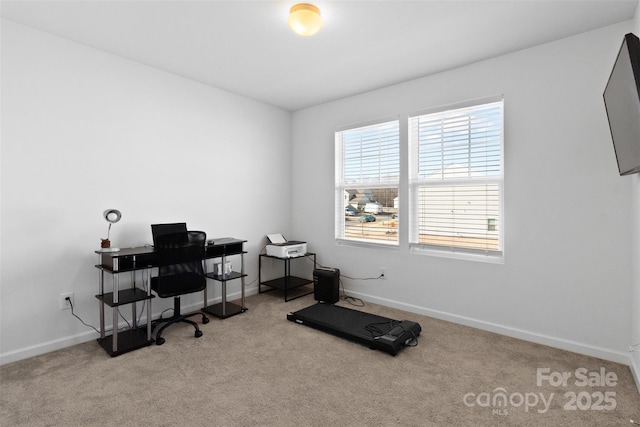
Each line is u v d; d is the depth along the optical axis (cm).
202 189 363
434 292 335
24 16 232
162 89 327
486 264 300
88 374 224
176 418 179
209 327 310
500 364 238
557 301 265
